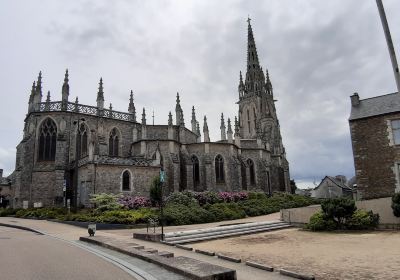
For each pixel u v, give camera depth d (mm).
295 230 23891
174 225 27359
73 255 12828
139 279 8797
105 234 21484
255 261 12914
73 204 37344
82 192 37312
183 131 52000
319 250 14961
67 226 26328
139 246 14367
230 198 42781
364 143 27766
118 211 28734
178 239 19016
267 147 63094
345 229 22062
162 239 18297
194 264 10055
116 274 9391
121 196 35500
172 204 32906
